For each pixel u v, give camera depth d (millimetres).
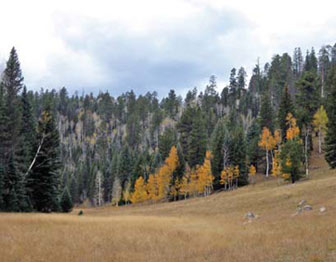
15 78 44656
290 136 60031
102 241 18422
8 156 41062
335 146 55562
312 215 26641
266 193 45344
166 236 20703
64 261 13688
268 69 152500
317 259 12070
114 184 93062
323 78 105438
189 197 76562
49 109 44906
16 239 17609
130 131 168875
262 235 19594
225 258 13453
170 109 183750
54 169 43062
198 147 83000
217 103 143750
